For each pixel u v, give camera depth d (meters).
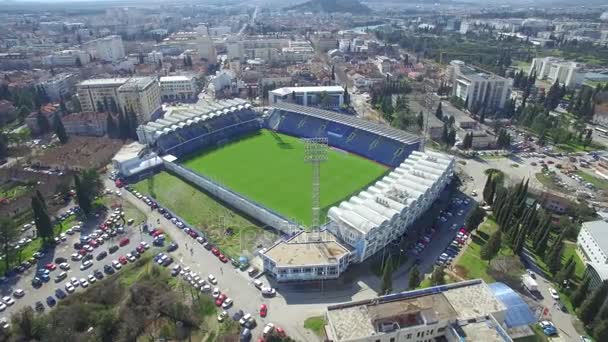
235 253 141.38
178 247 145.75
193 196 181.50
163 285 122.62
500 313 99.00
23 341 102.94
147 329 108.25
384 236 138.62
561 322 110.75
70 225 160.25
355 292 122.88
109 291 120.12
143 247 144.12
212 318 113.31
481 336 91.25
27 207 171.75
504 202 155.25
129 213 168.12
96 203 175.38
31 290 126.06
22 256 141.62
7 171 199.50
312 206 170.12
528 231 146.38
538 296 120.12
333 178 198.12
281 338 103.75
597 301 103.94
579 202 173.62
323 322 110.62
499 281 125.62
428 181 160.25
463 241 147.62
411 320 96.56
